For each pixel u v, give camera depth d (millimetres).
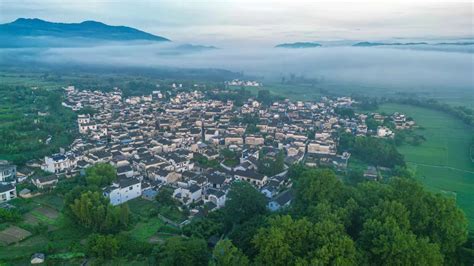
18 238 135000
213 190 174625
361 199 126875
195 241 118375
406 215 109062
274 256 98125
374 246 100000
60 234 138250
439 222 111688
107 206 142375
